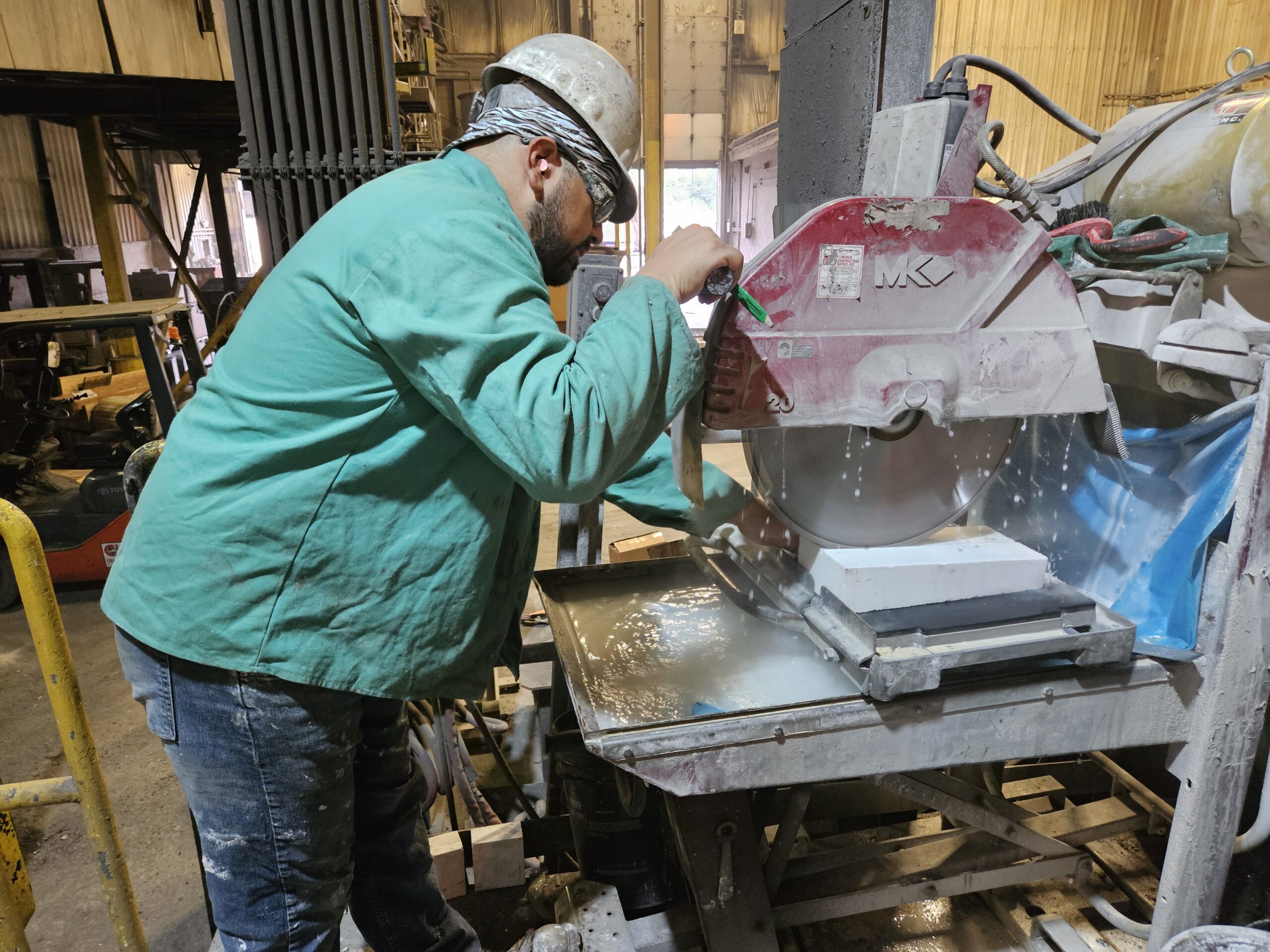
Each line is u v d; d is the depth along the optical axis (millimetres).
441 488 990
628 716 1185
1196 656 1211
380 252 887
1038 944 1573
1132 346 1259
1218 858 1327
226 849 1073
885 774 1143
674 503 1374
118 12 3996
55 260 8125
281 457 942
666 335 931
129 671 1057
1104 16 7117
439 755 1892
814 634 1217
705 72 10758
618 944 1409
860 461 1264
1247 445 1148
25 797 1168
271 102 2414
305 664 980
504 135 1027
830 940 1648
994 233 1084
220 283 6777
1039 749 1200
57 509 3820
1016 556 1252
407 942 1374
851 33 1890
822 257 1039
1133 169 1481
